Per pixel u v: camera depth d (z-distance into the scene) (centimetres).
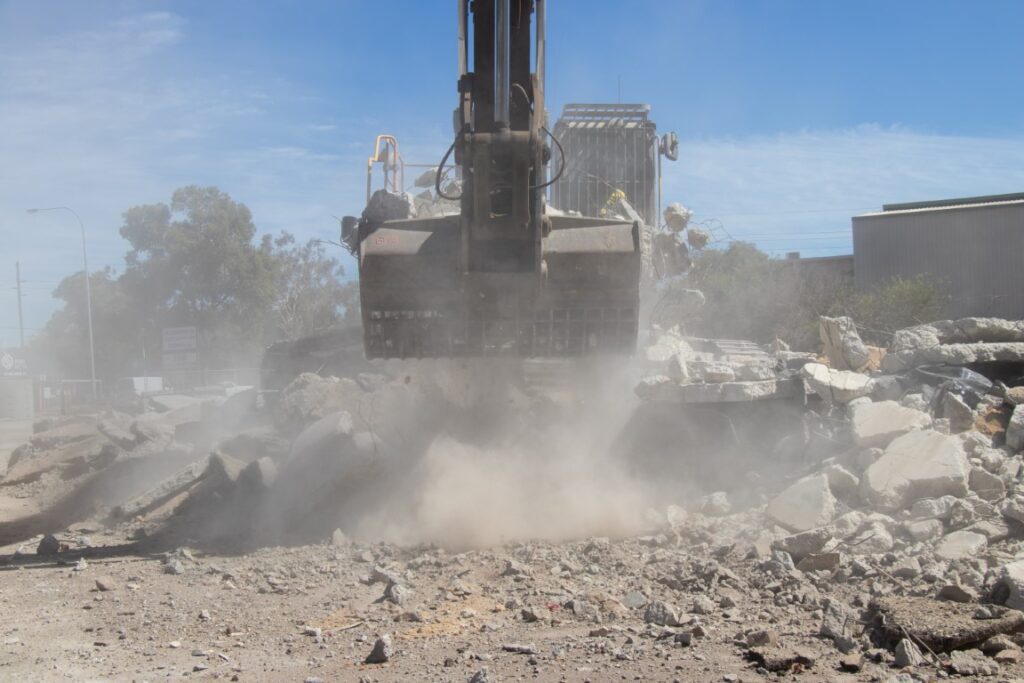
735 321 3678
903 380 1149
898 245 4203
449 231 952
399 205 1026
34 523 1303
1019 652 543
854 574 725
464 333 959
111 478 1405
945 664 533
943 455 872
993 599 622
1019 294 3941
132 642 656
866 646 576
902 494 856
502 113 834
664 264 1415
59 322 7156
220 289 6644
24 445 1934
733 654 570
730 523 901
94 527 1187
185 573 875
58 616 732
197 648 634
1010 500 809
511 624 664
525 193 841
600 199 1836
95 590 816
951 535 772
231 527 1080
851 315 3538
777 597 688
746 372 1090
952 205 4550
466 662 575
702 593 711
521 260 890
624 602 699
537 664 565
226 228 6531
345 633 659
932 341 1227
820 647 578
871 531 793
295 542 987
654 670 544
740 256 3759
